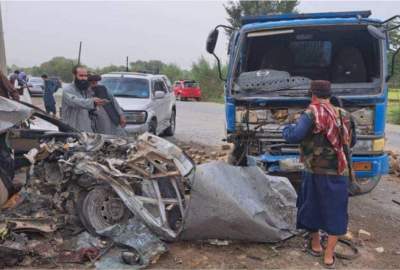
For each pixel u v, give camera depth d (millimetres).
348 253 4949
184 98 37781
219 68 6992
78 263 4480
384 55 6219
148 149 5090
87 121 7141
